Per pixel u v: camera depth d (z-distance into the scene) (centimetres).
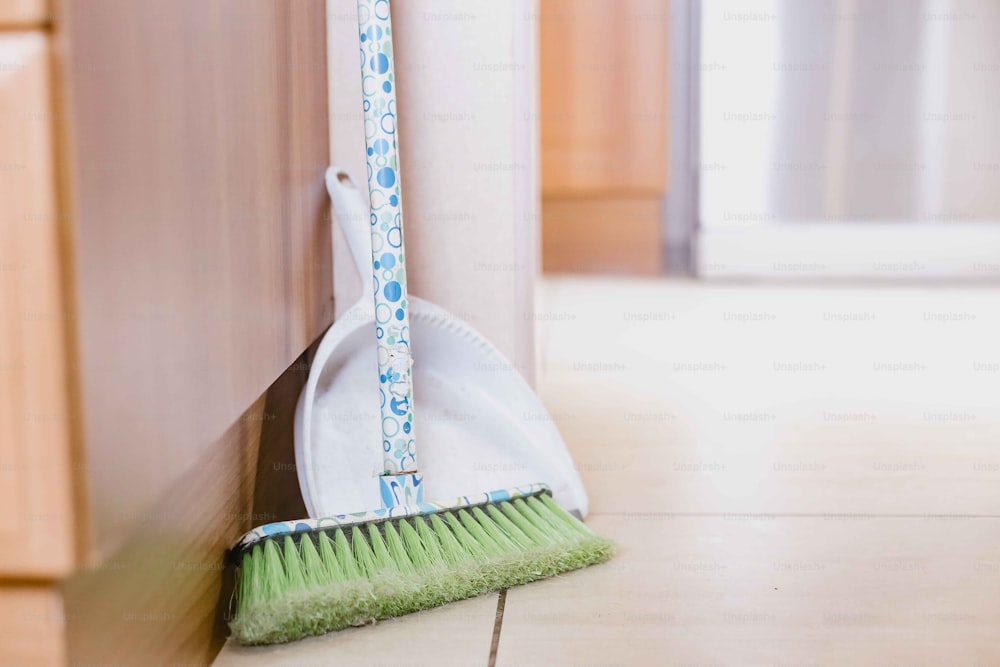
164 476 48
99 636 46
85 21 38
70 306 38
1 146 37
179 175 50
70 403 38
